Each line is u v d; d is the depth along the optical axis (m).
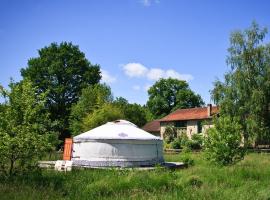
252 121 36.94
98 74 55.78
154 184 12.43
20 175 13.65
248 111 38.16
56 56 53.22
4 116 13.86
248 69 39.62
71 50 54.38
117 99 53.03
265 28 40.03
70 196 11.22
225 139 20.28
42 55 53.97
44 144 13.99
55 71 51.94
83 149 22.00
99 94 45.34
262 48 39.72
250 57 39.88
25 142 13.57
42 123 14.62
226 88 39.25
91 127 40.50
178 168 21.30
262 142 39.50
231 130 20.66
